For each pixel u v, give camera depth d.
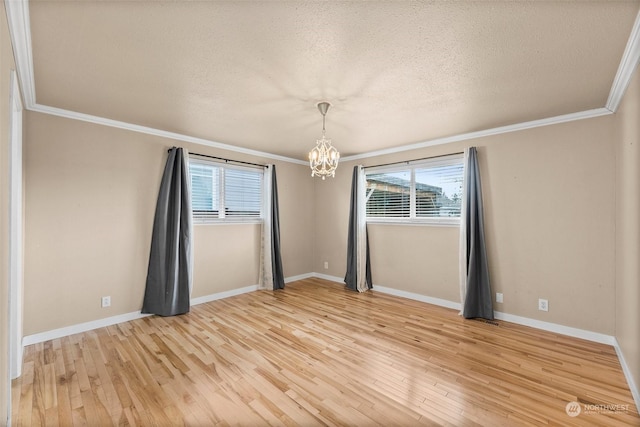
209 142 4.13
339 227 5.35
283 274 5.21
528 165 3.29
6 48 1.43
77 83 2.36
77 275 3.07
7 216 1.55
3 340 1.40
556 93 2.51
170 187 3.69
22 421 1.78
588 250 2.94
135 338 2.94
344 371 2.35
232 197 4.52
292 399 2.00
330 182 5.48
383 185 4.70
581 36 1.73
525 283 3.31
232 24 1.64
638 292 2.01
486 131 3.55
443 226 3.99
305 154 4.99
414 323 3.37
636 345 2.03
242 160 4.57
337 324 3.33
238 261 4.58
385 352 2.67
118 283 3.36
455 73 2.17
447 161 3.94
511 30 1.68
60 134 2.97
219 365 2.43
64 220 3.00
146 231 3.58
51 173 2.92
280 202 5.18
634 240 2.13
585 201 2.96
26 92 2.42
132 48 1.87
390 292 4.58
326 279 5.55
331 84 2.36
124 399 1.99
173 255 3.63
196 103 2.76
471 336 3.01
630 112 2.20
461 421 1.79
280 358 2.55
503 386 2.14
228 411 1.88
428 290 4.15
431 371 2.35
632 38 1.73
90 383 2.17
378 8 1.51
